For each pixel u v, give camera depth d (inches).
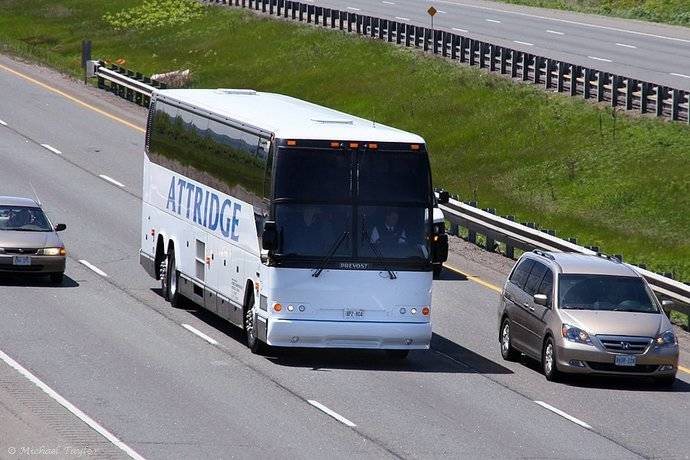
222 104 2800.2
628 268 2514.8
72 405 2031.3
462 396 2235.5
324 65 7130.9
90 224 3900.1
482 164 5359.3
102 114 5994.1
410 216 2428.6
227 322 2822.3
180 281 2915.8
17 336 2534.5
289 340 2397.9
